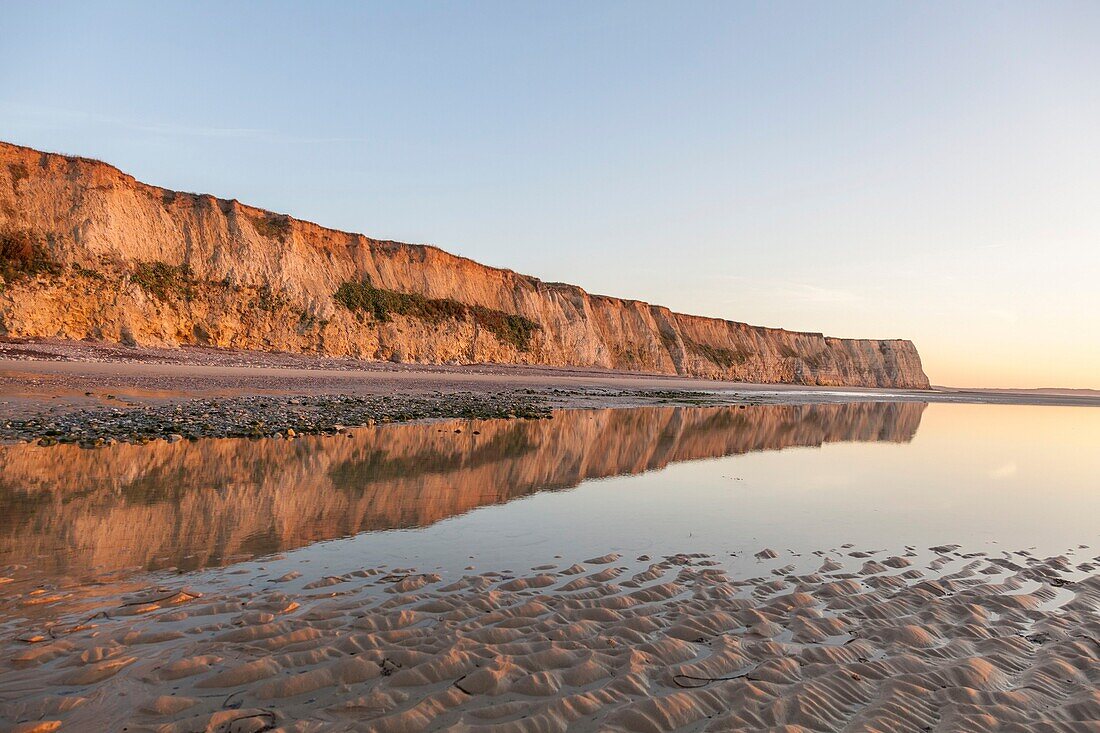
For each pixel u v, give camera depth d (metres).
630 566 6.25
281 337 44.94
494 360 62.47
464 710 3.51
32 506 7.70
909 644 4.64
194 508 7.93
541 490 9.98
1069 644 4.74
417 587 5.42
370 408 21.95
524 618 4.82
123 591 5.11
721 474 12.27
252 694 3.56
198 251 43.72
